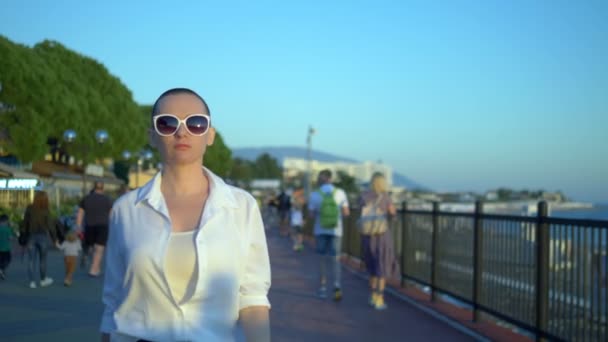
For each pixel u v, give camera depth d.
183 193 2.52
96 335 6.85
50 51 40.91
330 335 7.18
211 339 2.35
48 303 8.87
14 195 19.05
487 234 7.66
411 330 7.50
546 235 6.24
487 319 8.27
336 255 9.81
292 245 21.75
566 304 5.82
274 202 36.47
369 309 8.91
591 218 5.46
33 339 6.61
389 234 9.05
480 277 7.82
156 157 47.00
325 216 9.77
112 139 38.91
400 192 81.62
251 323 2.50
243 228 2.52
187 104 2.53
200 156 2.55
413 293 10.43
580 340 5.55
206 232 2.39
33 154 30.91
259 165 165.00
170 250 2.37
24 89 30.56
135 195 2.50
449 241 8.94
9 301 9.00
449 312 8.59
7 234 11.30
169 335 2.35
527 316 6.59
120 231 2.46
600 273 5.23
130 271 2.38
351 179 48.97
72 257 10.67
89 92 38.75
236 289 2.44
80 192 37.03
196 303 2.37
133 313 2.40
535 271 6.43
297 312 8.62
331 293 10.38
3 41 30.38
